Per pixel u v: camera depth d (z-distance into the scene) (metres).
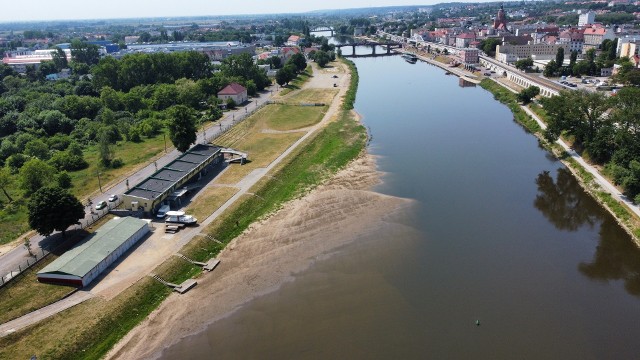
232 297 72.75
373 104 197.62
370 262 80.88
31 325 63.75
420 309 68.94
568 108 124.31
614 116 110.75
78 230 87.19
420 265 79.69
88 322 65.06
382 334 64.19
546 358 59.53
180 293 73.62
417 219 95.38
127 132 150.75
